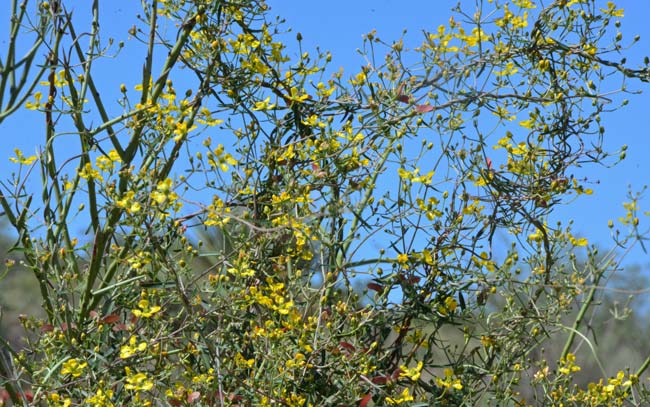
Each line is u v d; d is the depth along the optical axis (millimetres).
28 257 3516
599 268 3611
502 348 3680
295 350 3387
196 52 3641
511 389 4066
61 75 3645
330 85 3775
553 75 3799
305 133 3791
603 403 3881
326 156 3531
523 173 3691
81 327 3469
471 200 3592
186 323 3287
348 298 3486
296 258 3635
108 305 3559
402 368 3416
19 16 2844
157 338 3262
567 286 3441
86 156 3562
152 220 3113
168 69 3629
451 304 3527
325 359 3496
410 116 3473
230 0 3668
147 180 3135
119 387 3600
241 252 3328
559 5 3770
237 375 3467
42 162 3652
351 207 3137
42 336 3582
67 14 3543
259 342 3447
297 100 3695
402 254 3447
